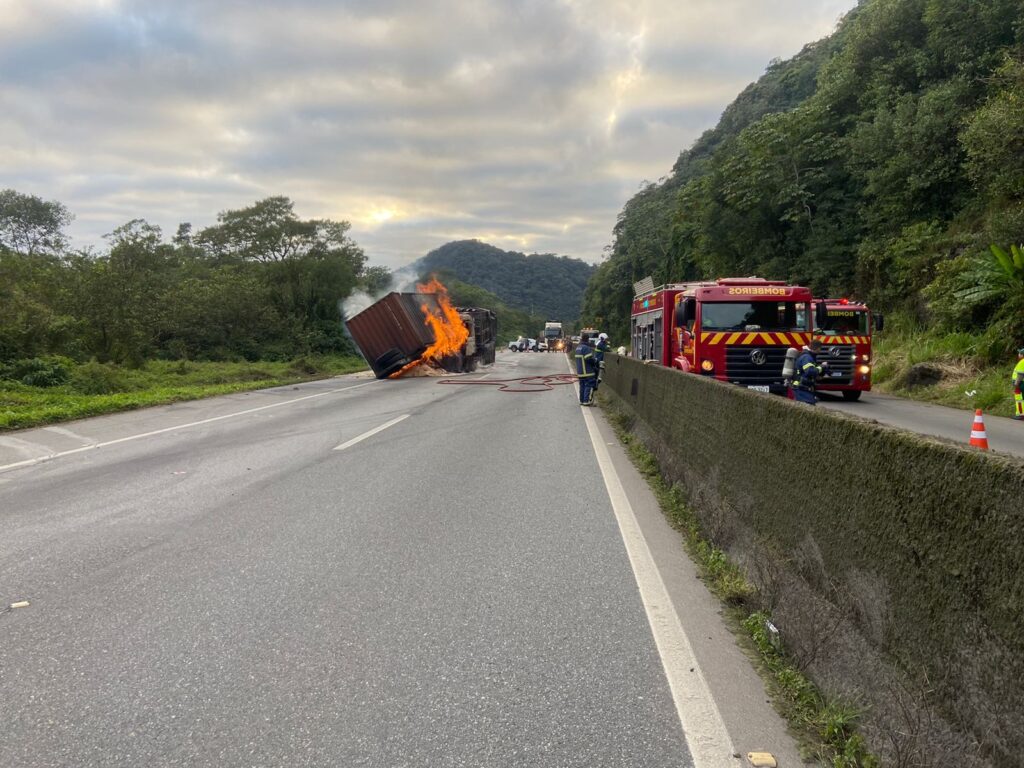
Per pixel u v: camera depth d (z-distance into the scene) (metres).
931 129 25.88
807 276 32.69
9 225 49.59
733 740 2.98
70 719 3.14
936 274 23.14
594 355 17.80
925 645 2.70
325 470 9.01
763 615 4.14
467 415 15.29
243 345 41.88
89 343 28.02
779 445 4.64
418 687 3.43
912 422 13.52
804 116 34.41
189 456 10.15
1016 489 2.24
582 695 3.35
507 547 5.70
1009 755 2.16
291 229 59.44
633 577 5.01
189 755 2.87
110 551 5.61
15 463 9.70
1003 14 26.47
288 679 3.51
